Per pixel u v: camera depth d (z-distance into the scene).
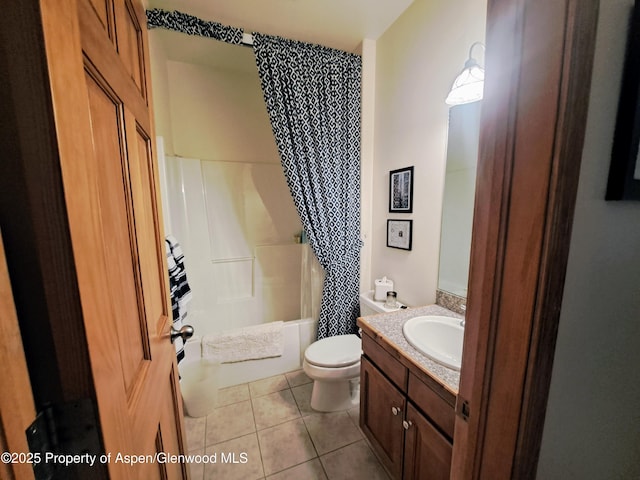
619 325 0.57
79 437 0.37
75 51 0.37
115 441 0.43
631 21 0.45
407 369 1.09
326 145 2.02
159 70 1.92
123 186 0.59
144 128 0.79
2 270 0.31
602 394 0.58
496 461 0.56
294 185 1.96
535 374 0.48
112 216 0.52
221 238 2.72
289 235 2.98
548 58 0.41
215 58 2.34
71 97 0.35
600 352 0.56
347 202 2.11
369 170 2.15
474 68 1.15
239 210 2.77
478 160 0.54
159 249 0.91
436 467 0.96
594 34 0.41
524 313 0.48
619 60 0.45
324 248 2.09
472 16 1.31
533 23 0.42
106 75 0.51
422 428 1.01
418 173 1.70
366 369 1.38
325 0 1.59
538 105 0.43
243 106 2.68
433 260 1.62
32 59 0.30
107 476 0.40
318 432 1.58
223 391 1.94
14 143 0.31
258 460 1.42
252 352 2.02
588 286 0.51
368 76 2.03
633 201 0.52
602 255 0.51
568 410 0.54
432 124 1.57
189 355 1.87
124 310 0.56
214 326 2.62
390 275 2.01
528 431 0.50
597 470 0.62
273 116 1.88
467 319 0.61
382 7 1.66
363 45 1.97
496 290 0.52
